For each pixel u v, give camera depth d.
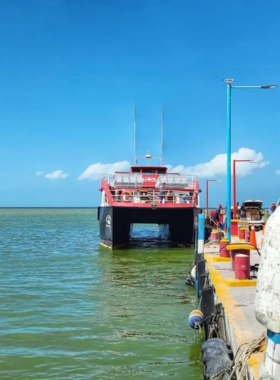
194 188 31.16
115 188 31.34
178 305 13.81
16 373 8.26
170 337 10.45
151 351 9.49
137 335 10.60
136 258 26.61
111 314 12.62
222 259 13.84
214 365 6.36
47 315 12.46
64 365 8.66
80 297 15.07
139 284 17.69
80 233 52.75
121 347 9.72
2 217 118.25
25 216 131.25
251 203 34.12
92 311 13.01
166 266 23.12
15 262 24.88
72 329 11.08
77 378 8.05
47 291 16.12
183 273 20.64
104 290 16.38
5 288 16.67
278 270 3.55
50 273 20.69
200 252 17.17
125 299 14.73
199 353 9.34
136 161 34.84
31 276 19.72
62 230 59.34
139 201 30.03
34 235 48.62
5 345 9.80
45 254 29.09
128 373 8.27
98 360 8.95
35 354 9.24
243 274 9.55
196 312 9.52
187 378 8.02
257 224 32.41
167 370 8.42
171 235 31.69
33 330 10.95
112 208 29.23
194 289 16.55
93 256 27.72
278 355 3.61
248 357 4.86
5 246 34.81
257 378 3.98
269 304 3.57
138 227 90.56
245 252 9.82
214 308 9.34
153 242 37.25
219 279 10.17
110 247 30.94
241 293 8.55
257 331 5.93
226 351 6.65
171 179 31.25
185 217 29.67
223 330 7.91
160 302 14.24
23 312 12.80
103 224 32.59
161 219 30.50
